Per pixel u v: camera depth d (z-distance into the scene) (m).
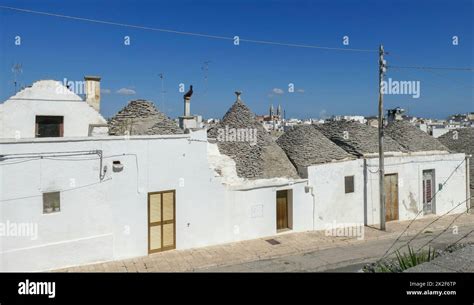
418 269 5.84
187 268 12.88
